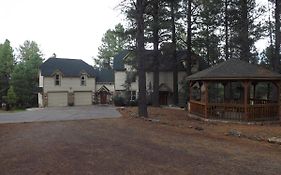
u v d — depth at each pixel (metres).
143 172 9.62
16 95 55.53
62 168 10.12
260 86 40.78
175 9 36.56
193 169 9.95
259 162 10.85
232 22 37.59
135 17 26.77
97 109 39.44
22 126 21.05
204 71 25.56
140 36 25.44
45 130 18.73
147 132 17.47
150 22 34.25
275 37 32.41
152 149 12.90
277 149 13.16
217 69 24.14
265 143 14.51
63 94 56.16
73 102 56.88
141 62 25.56
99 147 13.31
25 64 61.66
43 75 54.81
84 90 58.03
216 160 11.09
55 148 13.17
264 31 35.75
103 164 10.56
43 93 54.81
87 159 11.25
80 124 21.59
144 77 25.62
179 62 43.41
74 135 16.58
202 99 29.86
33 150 12.84
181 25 39.53
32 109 46.00
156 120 22.81
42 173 9.60
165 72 49.97
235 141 14.92
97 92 59.31
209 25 38.91
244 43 35.81
